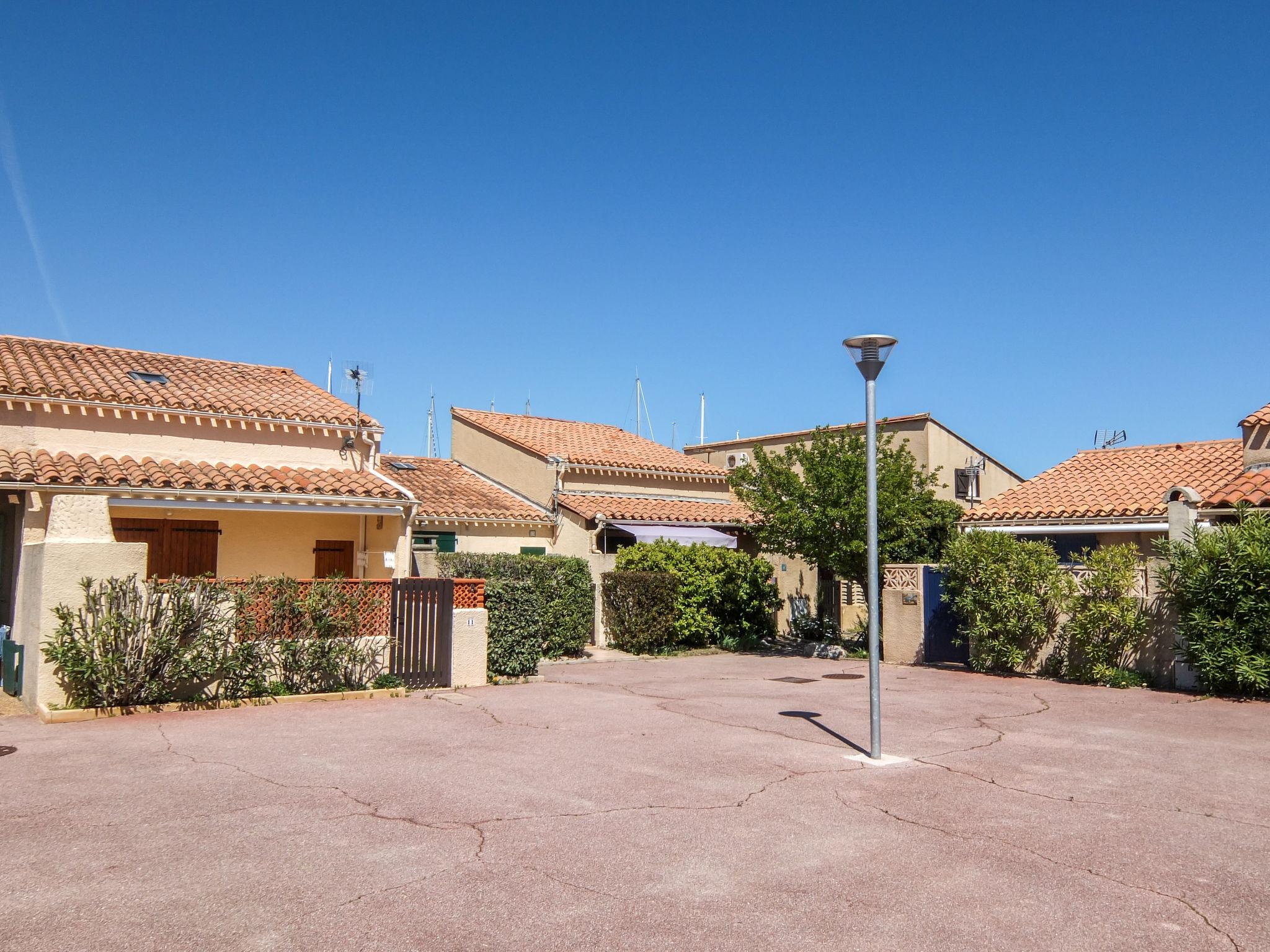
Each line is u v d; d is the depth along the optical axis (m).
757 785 8.74
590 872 6.29
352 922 5.42
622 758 9.89
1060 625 17.03
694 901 5.80
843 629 25.97
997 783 8.91
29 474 15.36
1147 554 20.78
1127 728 11.93
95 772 9.03
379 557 20.11
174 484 16.80
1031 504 23.06
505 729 11.59
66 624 11.88
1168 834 7.28
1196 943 5.25
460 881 6.10
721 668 19.36
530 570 20.36
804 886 6.07
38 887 5.92
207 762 9.50
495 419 31.17
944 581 19.09
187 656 12.62
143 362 21.52
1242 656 14.07
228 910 5.57
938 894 5.96
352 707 13.20
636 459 29.53
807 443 34.97
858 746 10.68
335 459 20.33
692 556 23.22
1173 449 24.55
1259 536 14.34
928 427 30.97
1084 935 5.35
